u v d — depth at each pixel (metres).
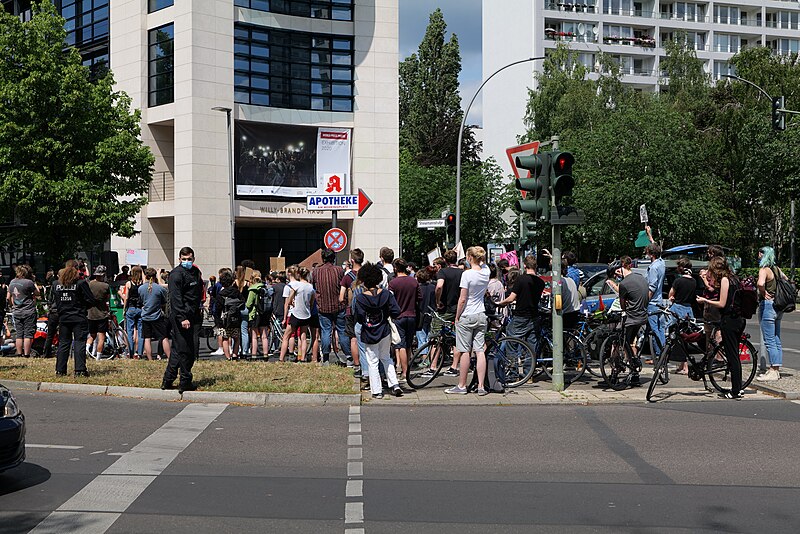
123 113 28.92
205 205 34.47
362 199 20.20
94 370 13.21
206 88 34.38
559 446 7.99
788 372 12.60
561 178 10.88
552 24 74.56
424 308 13.80
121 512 5.77
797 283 39.09
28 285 15.83
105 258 22.38
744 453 7.62
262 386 11.33
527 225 14.54
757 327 24.78
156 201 36.31
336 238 20.59
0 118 26.45
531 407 10.35
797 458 7.41
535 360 11.72
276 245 41.06
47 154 26.44
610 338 11.47
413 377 11.68
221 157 34.88
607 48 74.00
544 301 13.36
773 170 38.00
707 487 6.43
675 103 52.22
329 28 37.44
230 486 6.50
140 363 14.23
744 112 44.34
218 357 16.73
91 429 8.95
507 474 6.89
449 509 5.84
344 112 37.84
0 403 6.39
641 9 77.19
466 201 49.66
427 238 52.62
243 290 15.78
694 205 39.41
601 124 45.00
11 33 27.02
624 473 6.91
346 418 9.67
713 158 47.78
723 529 5.36
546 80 54.53
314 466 7.21
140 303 16.11
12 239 29.31
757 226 52.22
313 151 37.09
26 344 15.81
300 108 36.81
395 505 5.94
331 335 15.05
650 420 9.34
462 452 7.75
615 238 41.56
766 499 6.08
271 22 36.03
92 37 38.56
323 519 5.59
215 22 34.59
